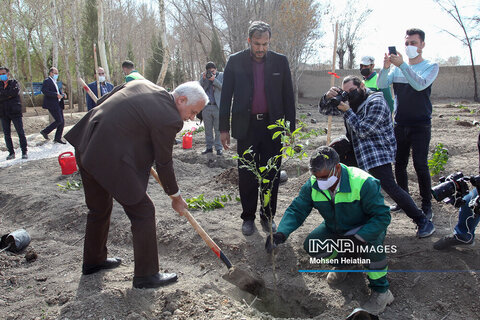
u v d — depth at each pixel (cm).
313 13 1942
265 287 344
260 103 393
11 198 584
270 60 386
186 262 388
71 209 505
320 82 2631
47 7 2389
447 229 405
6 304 307
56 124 1055
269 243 314
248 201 410
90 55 2233
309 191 322
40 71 3306
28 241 423
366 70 506
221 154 828
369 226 291
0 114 862
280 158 407
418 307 305
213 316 281
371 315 265
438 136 948
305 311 328
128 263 383
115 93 291
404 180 443
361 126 355
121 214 482
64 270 362
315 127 1227
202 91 296
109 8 2548
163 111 278
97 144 273
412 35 403
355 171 305
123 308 287
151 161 297
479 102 2198
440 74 2447
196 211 498
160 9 1151
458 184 330
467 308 298
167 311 285
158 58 3011
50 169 770
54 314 284
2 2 2339
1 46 2722
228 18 2489
